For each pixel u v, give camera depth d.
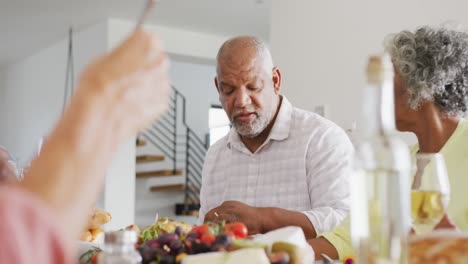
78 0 7.38
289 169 2.56
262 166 2.62
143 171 11.09
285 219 2.00
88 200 0.58
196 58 8.70
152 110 0.64
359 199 0.82
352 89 4.56
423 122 1.79
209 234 1.10
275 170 2.59
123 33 8.16
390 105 0.80
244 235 1.17
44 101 9.83
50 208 0.55
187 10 7.65
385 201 0.81
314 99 4.88
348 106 4.59
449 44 1.73
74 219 0.57
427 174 1.12
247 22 8.15
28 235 0.49
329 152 2.50
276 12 5.29
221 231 1.16
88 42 8.52
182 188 10.88
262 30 8.58
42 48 9.82
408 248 0.82
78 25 8.43
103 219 2.25
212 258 0.94
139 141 10.41
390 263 0.81
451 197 1.62
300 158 2.54
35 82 10.17
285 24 5.19
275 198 2.58
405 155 0.81
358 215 0.82
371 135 0.81
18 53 10.18
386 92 0.79
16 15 8.04
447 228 1.10
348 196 2.43
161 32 8.38
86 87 0.61
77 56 8.80
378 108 0.79
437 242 0.80
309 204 2.53
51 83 9.60
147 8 0.68
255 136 2.62
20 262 0.48
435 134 1.78
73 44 8.91
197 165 11.61
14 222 0.49
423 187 1.12
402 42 1.78
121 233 0.85
